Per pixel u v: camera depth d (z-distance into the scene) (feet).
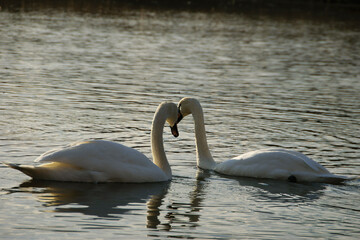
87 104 62.08
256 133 52.70
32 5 197.88
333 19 200.03
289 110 63.41
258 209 33.53
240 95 71.05
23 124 51.65
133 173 37.45
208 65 96.17
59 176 36.68
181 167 43.21
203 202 34.50
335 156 45.98
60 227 28.99
